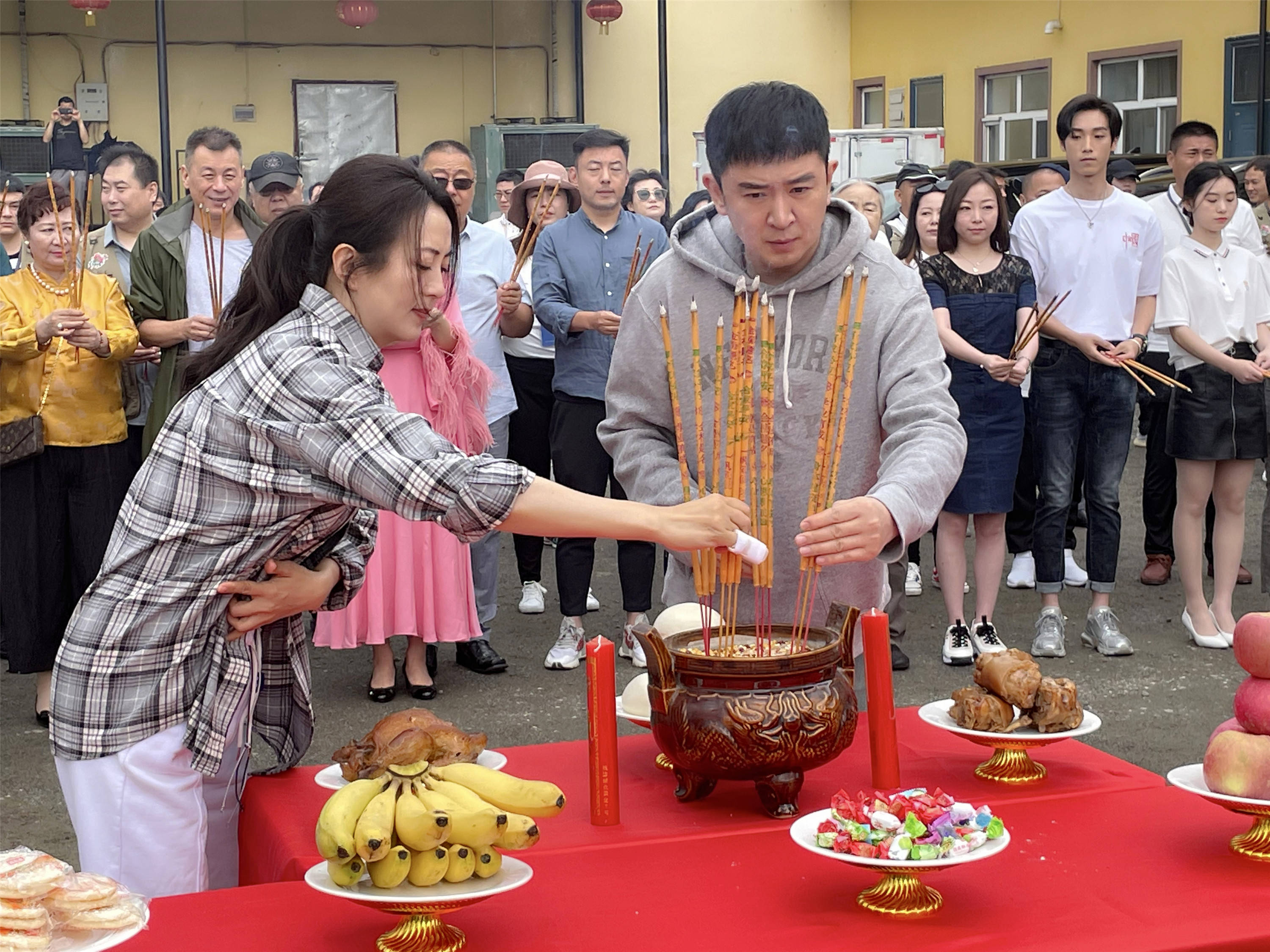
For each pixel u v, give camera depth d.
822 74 15.31
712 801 1.77
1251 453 4.39
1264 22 11.20
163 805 1.66
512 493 1.50
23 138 13.18
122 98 14.06
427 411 3.71
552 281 4.42
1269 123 11.48
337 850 1.28
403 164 1.62
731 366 1.71
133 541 1.62
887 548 1.80
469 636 4.04
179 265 4.01
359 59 14.59
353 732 3.79
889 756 1.77
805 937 1.34
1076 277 4.42
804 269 2.04
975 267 4.30
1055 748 2.00
